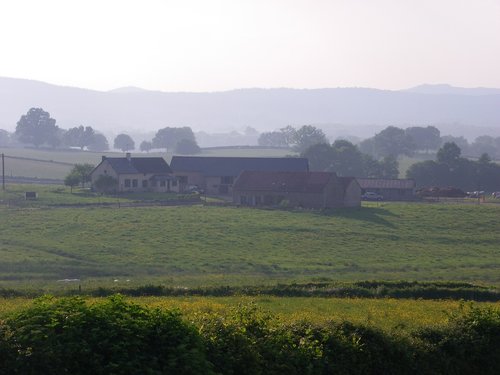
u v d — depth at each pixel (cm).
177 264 17738
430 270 17988
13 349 4503
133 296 11375
